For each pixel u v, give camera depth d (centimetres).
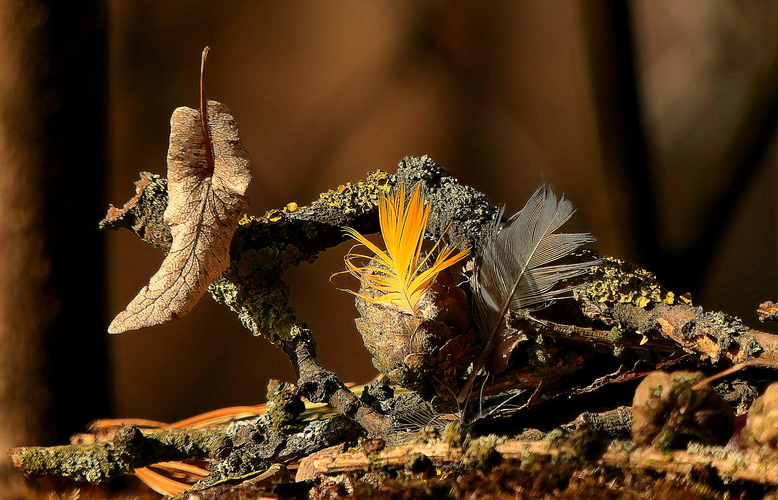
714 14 245
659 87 253
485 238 115
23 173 124
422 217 114
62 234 124
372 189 117
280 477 112
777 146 242
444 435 111
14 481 118
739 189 184
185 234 114
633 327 114
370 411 114
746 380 114
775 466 110
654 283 115
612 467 110
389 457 111
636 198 187
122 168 228
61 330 124
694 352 114
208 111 114
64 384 124
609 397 113
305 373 114
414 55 248
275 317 116
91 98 125
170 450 115
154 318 113
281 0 239
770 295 250
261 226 116
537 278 114
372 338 114
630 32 184
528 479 111
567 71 244
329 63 244
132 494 118
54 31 124
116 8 227
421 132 248
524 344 115
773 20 235
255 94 239
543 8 245
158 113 232
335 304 236
